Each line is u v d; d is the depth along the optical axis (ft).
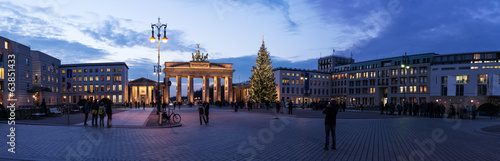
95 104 59.36
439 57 265.95
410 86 278.87
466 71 238.48
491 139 44.83
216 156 30.32
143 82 325.21
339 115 108.47
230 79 337.52
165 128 57.36
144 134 47.37
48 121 70.23
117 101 297.74
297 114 110.11
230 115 105.19
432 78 258.98
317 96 348.79
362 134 49.55
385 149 34.88
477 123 78.18
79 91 298.35
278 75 321.93
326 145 34.22
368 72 318.86
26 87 187.32
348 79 341.21
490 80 225.15
